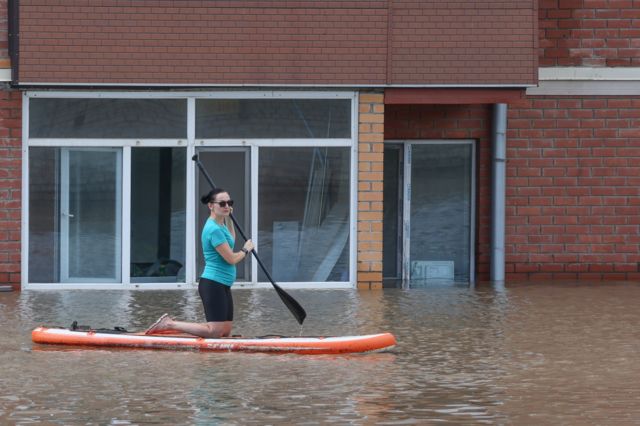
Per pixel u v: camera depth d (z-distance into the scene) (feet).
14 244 124.36
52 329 88.53
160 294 121.19
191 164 126.00
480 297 118.32
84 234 125.70
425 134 135.74
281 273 127.34
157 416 64.34
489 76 125.18
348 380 74.74
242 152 126.52
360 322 100.48
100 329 88.94
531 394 70.49
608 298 117.39
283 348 85.10
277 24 123.65
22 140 124.16
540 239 135.44
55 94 124.36
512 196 135.13
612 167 135.13
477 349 86.74
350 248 127.13
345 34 124.16
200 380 74.54
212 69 123.44
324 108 126.52
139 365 79.87
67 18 122.01
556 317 103.65
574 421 63.26
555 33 134.31
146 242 126.21
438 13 124.57
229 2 123.24
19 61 121.60
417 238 138.31
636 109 135.03
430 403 67.82
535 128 134.82
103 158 125.80
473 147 137.49
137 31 122.83
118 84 122.72
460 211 138.21
